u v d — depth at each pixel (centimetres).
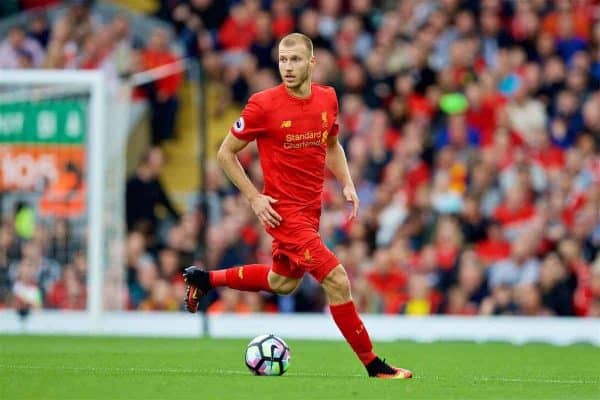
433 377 2933
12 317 5400
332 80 6594
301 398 2328
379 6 6988
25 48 6925
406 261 5778
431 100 6538
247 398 2319
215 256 5925
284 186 2791
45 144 5431
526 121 6450
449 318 5234
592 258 5738
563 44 6712
